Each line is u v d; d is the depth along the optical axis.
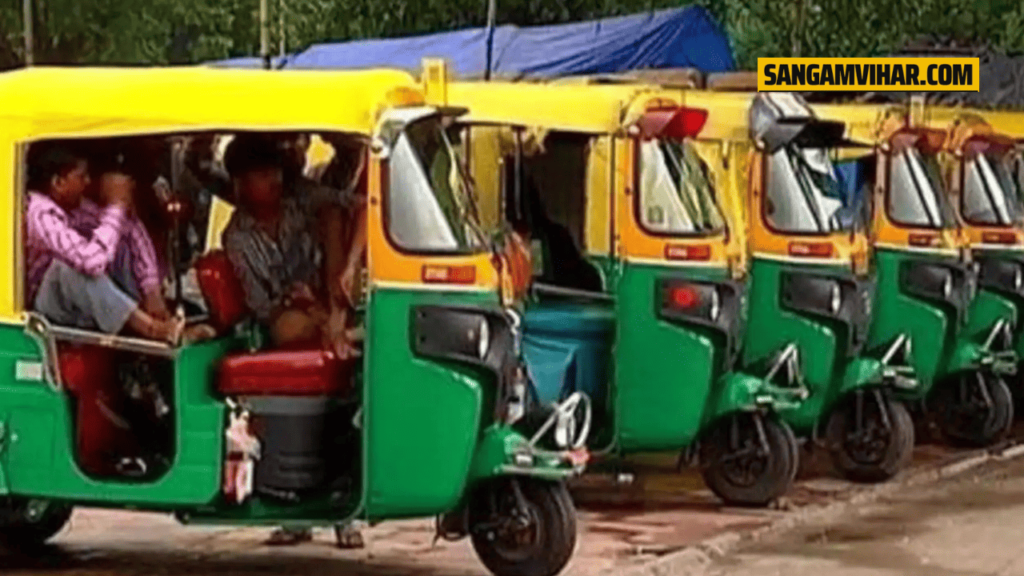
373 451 8.84
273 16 18.64
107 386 9.38
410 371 8.80
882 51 18.22
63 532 10.98
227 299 9.23
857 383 12.94
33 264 9.31
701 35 15.57
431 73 9.16
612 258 11.44
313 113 8.83
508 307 9.09
